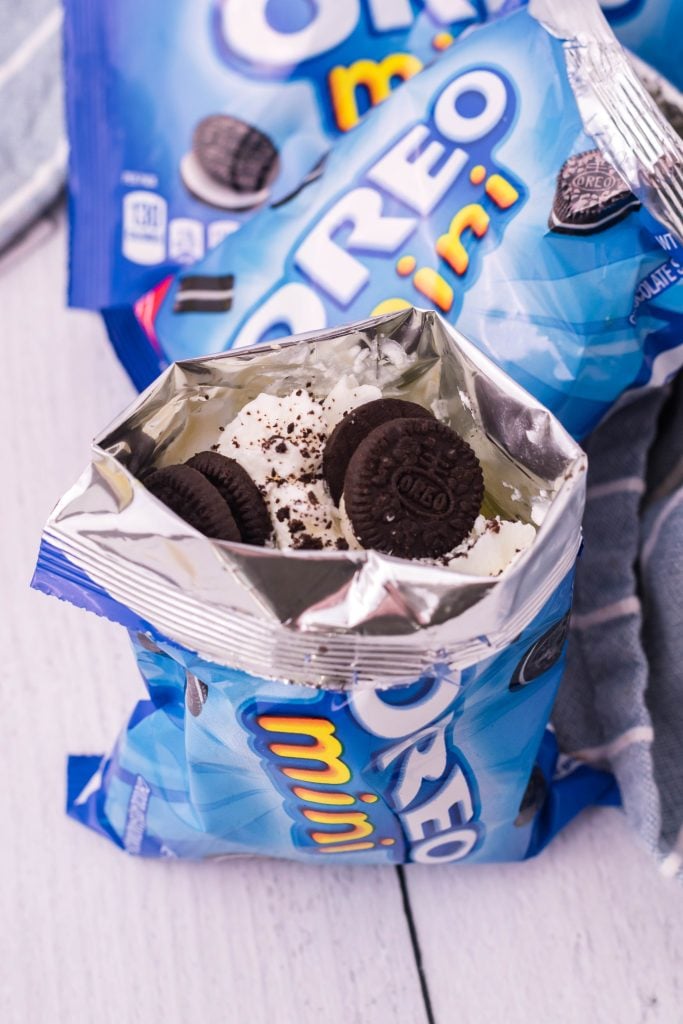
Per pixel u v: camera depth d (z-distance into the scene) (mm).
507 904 434
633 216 425
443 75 455
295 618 357
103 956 429
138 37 493
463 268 440
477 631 361
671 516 458
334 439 389
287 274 462
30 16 540
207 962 428
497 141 440
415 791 397
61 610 473
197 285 477
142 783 427
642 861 439
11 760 454
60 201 538
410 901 436
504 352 434
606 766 448
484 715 388
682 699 441
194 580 361
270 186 499
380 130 461
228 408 405
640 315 439
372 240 452
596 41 429
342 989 425
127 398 506
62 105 532
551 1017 419
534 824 434
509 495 398
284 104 492
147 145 500
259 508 383
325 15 484
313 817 408
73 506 369
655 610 452
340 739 378
